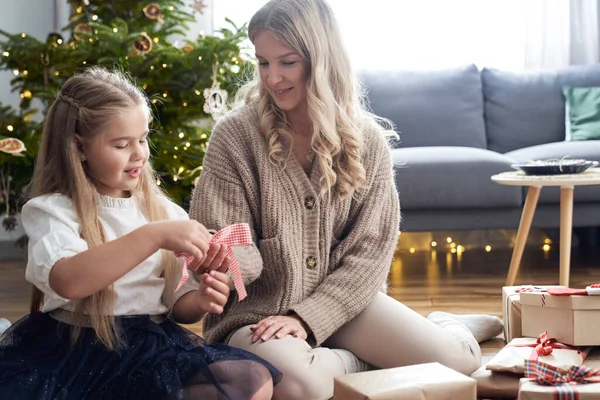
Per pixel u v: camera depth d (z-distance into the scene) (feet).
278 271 5.50
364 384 4.42
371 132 5.94
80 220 4.39
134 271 4.52
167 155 10.16
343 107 5.71
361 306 5.50
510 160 10.82
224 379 4.35
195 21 11.55
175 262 4.75
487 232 12.86
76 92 4.50
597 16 13.17
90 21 11.30
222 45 10.48
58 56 10.27
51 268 4.14
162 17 11.31
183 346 4.51
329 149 5.55
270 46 5.39
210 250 4.55
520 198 10.69
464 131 12.25
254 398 4.30
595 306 5.61
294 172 5.57
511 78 12.66
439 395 4.39
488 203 10.69
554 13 13.12
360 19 13.25
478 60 13.32
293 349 5.06
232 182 5.56
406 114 12.23
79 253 4.13
